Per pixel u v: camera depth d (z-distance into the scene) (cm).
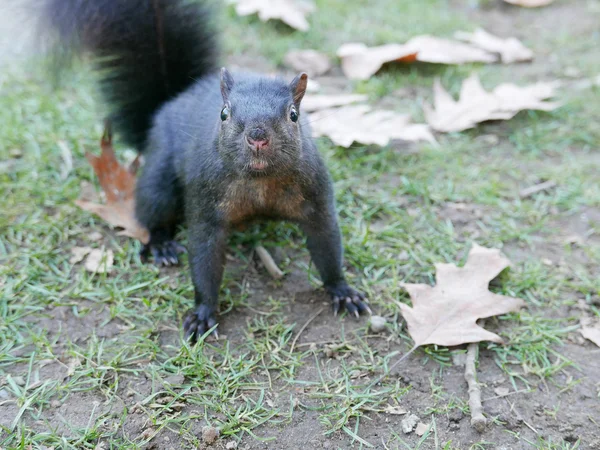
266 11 130
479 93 118
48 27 108
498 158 112
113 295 96
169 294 97
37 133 113
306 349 93
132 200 104
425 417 88
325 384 90
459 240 102
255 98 89
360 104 118
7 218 103
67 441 86
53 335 93
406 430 87
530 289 97
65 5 107
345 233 103
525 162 111
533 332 94
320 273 97
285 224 104
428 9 137
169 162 100
